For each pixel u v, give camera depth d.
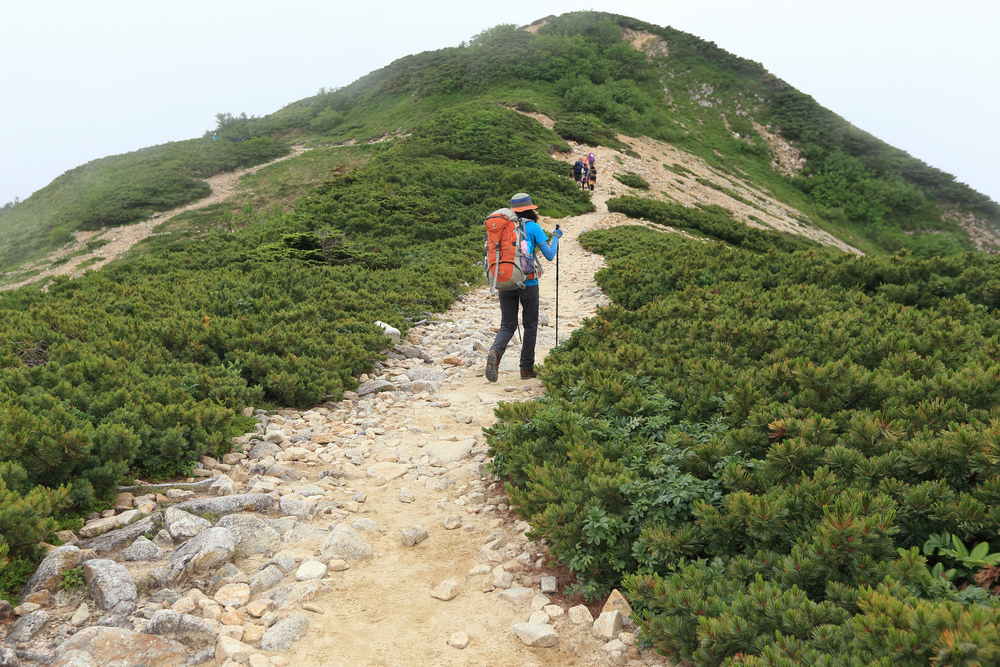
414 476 4.88
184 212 43.81
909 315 6.98
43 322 8.02
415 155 39.41
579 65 61.28
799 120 63.50
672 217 31.02
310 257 18.42
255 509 4.12
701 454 3.78
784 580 2.70
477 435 5.77
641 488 3.46
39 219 50.09
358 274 15.34
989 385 4.03
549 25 71.06
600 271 15.70
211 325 8.09
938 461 3.13
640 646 2.75
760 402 4.57
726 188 46.94
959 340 5.83
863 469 3.23
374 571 3.52
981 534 2.82
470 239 23.12
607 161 42.56
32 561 3.28
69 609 2.97
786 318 8.02
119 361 6.28
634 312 9.09
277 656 2.74
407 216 26.00
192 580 3.25
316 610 3.09
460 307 13.47
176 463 4.77
